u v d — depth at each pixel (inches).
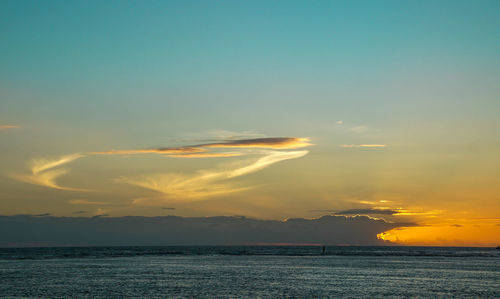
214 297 1889.8
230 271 3238.2
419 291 2113.7
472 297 1943.9
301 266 3818.9
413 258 5506.9
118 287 2204.7
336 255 6579.7
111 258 5265.8
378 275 2930.6
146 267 3629.4
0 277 2696.9
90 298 1849.2
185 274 2962.6
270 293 2016.5
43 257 5477.4
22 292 2007.9
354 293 2036.2
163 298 1852.9
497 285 2359.7
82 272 3093.0
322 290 2127.2
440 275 2935.5
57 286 2230.6
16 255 6077.8
